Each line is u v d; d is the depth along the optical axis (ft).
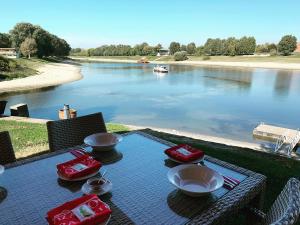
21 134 19.17
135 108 50.55
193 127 37.96
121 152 6.14
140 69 169.68
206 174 4.75
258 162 13.51
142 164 5.48
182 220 3.68
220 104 55.01
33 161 5.69
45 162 5.64
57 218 3.43
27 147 16.12
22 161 5.70
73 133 7.79
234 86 85.15
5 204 4.07
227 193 4.37
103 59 305.94
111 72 142.92
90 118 8.23
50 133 7.32
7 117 27.02
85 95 65.46
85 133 8.05
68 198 4.23
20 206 4.02
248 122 41.37
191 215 3.78
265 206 8.82
